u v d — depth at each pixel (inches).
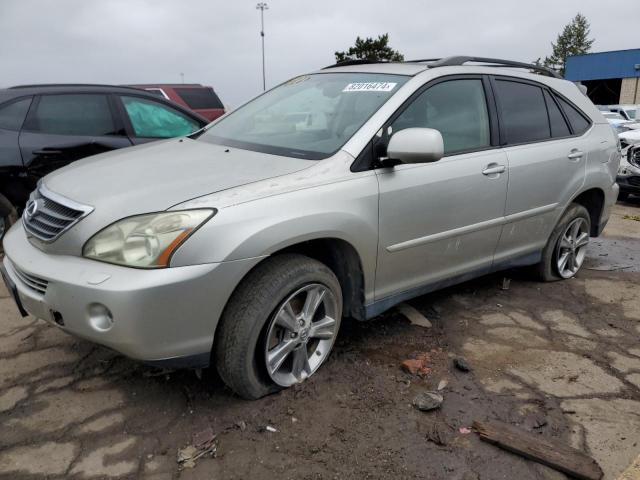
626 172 316.8
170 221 92.7
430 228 129.2
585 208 183.8
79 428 101.0
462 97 141.4
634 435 103.5
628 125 412.8
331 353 127.8
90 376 117.5
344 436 99.8
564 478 92.3
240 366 102.1
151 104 228.2
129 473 90.6
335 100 136.0
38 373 118.3
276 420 103.4
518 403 112.0
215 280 94.1
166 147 136.7
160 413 105.5
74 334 98.0
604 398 115.4
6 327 138.9
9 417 103.6
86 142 205.3
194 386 113.9
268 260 105.0
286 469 91.7
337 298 116.3
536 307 161.3
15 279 107.8
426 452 96.6
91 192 103.0
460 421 105.4
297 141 126.0
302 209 104.0
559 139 166.9
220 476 90.0
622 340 142.8
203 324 95.8
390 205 119.0
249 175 107.1
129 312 89.4
